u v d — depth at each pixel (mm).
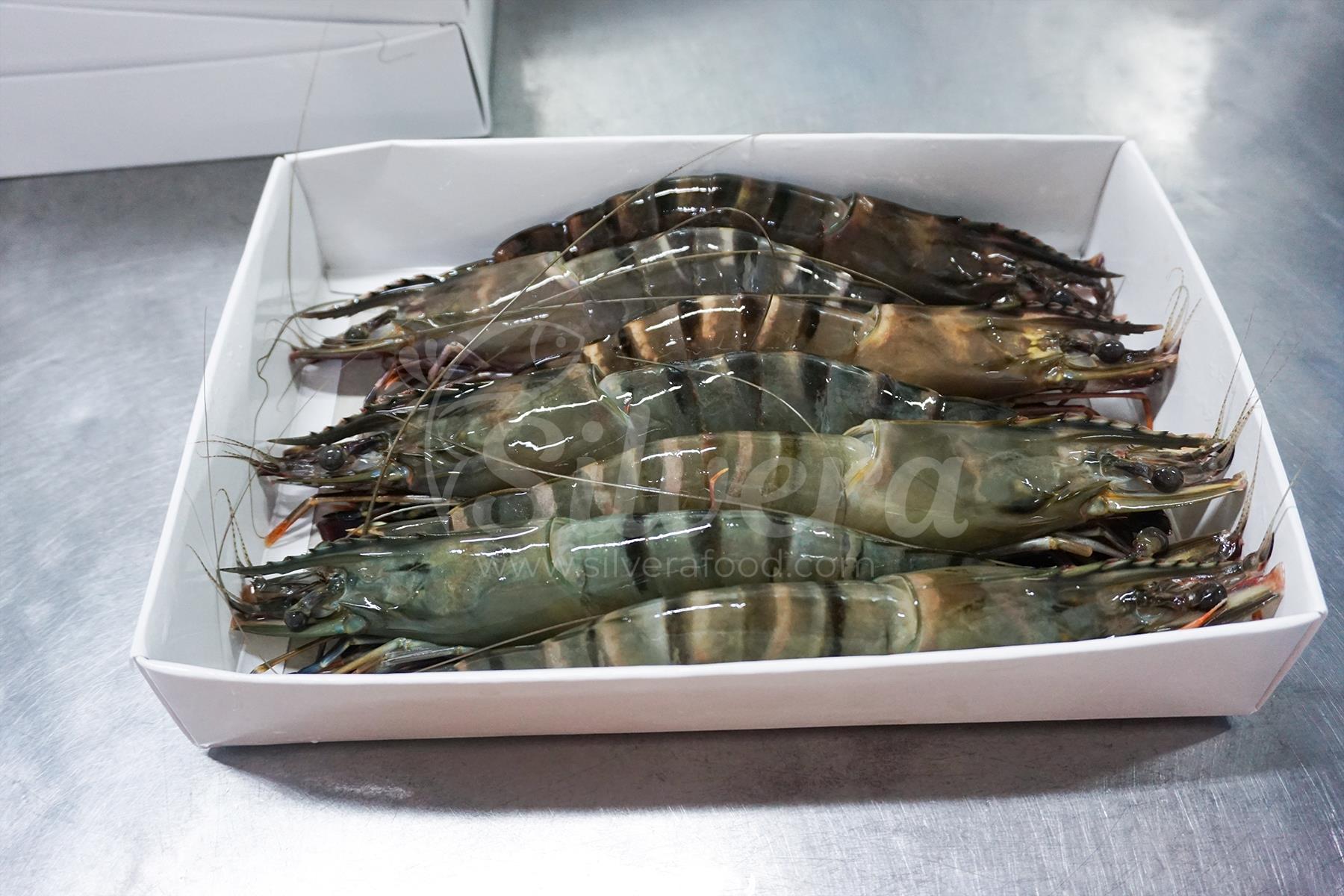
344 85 503
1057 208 471
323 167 453
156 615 343
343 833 354
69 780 369
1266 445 366
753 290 436
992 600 357
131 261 509
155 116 512
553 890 345
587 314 436
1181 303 421
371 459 406
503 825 354
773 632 352
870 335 411
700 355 415
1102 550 388
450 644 373
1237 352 388
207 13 469
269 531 422
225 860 352
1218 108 563
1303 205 524
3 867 354
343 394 460
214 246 513
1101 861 348
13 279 504
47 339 486
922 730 367
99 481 445
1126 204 453
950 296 454
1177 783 359
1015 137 449
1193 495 372
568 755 364
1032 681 337
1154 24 601
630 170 461
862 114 561
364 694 331
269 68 493
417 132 530
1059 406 435
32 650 401
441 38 488
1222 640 326
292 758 366
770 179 463
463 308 441
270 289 439
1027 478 374
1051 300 449
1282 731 368
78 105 502
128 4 463
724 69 579
